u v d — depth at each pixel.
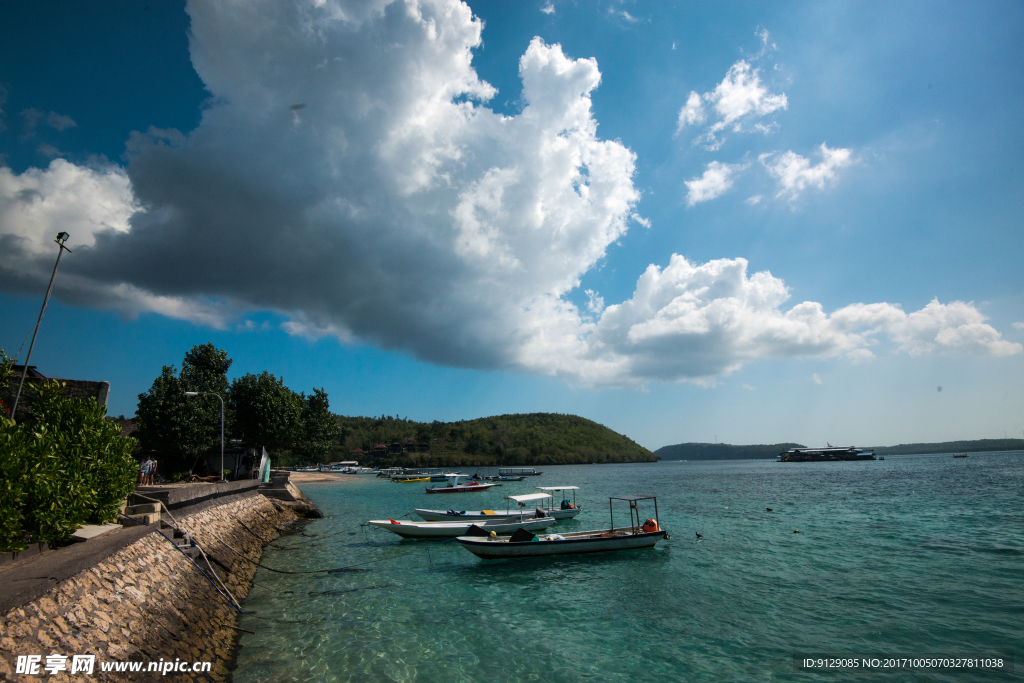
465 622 14.59
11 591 7.57
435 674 11.19
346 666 11.43
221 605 14.41
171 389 41.97
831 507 42.41
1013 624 14.16
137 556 12.30
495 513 31.47
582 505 47.19
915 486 60.94
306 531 31.64
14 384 16.89
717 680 11.10
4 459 9.24
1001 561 21.44
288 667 11.26
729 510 41.75
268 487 40.31
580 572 20.34
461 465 177.75
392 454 183.62
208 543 18.58
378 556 23.53
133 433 41.81
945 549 24.03
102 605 9.52
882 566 20.91
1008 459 153.12
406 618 14.84
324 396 63.06
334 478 100.62
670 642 13.22
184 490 20.39
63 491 10.94
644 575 19.89
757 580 19.06
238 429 51.00
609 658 12.23
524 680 11.01
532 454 198.75
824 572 20.12
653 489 66.81
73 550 10.80
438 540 27.39
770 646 12.95
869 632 13.77
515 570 20.61
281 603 16.02
